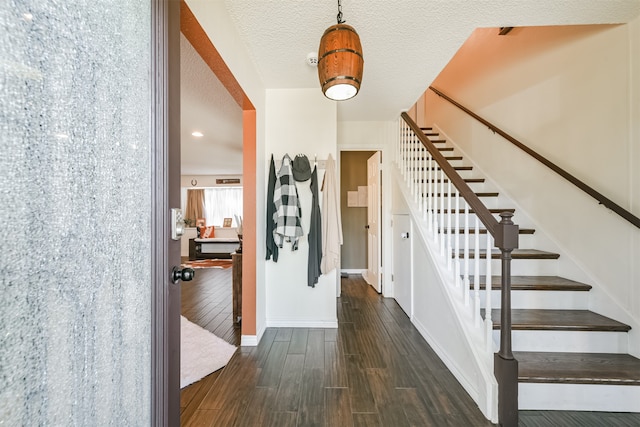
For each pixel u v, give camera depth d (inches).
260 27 68.3
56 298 19.5
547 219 89.0
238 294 111.0
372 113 130.5
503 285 55.5
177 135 34.4
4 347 16.3
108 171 24.3
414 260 106.7
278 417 56.3
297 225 100.5
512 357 54.8
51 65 19.2
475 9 61.8
